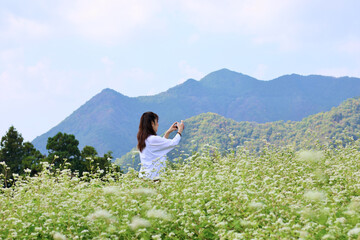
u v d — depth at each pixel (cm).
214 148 891
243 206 546
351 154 894
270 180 677
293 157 945
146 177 722
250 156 923
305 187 662
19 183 880
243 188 615
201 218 522
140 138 742
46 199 685
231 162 870
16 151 4419
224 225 489
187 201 587
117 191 644
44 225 568
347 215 483
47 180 854
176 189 679
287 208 548
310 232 447
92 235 542
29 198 750
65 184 841
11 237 516
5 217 612
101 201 653
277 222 463
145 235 505
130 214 582
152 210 518
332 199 582
